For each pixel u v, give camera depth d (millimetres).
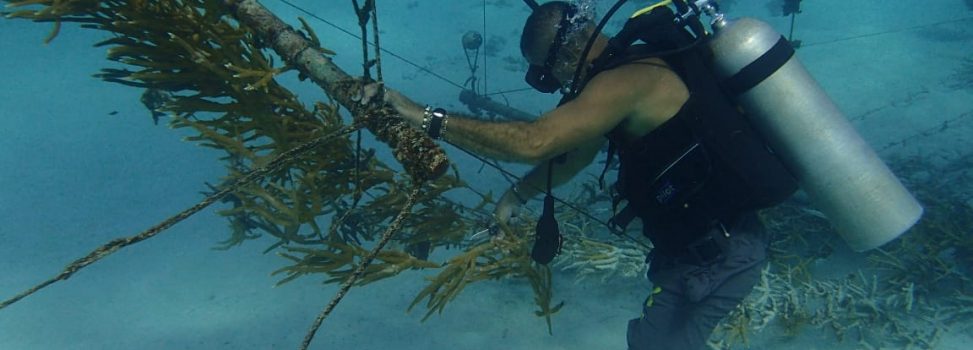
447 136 1877
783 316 4414
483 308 4746
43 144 8617
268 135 2889
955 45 11523
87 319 4816
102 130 9109
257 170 1468
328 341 4461
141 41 2588
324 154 3070
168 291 5121
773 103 2207
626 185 2371
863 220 2297
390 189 3371
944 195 6078
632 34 2029
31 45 13500
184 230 6121
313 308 4824
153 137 8797
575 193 6520
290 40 2387
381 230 3645
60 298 5078
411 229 3615
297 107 2988
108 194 7160
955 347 4180
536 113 10234
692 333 2939
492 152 1889
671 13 2129
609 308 4730
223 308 4879
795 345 4316
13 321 4812
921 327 4395
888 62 10961
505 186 7035
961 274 4750
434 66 13008
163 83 2664
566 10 2215
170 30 2576
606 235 5492
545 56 2312
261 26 2486
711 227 2340
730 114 2068
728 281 2684
